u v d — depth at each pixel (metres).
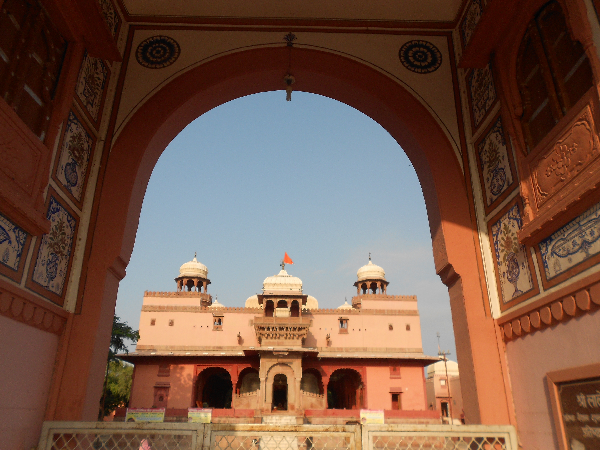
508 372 3.21
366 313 20.28
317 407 17.66
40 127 2.94
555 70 2.72
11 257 2.57
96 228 3.57
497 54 3.41
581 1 2.32
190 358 18.33
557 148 2.61
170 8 4.48
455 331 3.64
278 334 18.45
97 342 3.28
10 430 2.57
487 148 3.70
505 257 3.31
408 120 4.18
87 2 3.12
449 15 4.50
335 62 4.41
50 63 3.06
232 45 4.45
